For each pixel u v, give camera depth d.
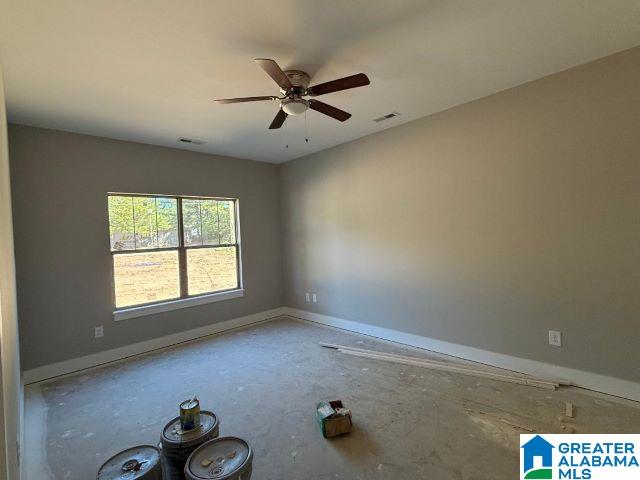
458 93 2.90
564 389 2.56
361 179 4.11
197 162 4.38
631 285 2.34
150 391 2.82
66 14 1.70
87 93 2.59
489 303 3.05
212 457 1.47
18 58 2.07
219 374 3.11
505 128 2.87
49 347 3.21
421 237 3.54
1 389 0.95
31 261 3.14
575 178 2.54
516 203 2.85
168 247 4.14
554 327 2.68
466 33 2.03
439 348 3.45
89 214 3.50
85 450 2.07
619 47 2.26
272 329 4.54
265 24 1.86
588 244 2.50
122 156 3.74
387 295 3.92
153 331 3.89
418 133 3.50
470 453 1.90
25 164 3.13
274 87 2.60
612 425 2.10
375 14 1.82
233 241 4.82
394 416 2.29
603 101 2.39
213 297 4.43
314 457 1.92
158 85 2.52
